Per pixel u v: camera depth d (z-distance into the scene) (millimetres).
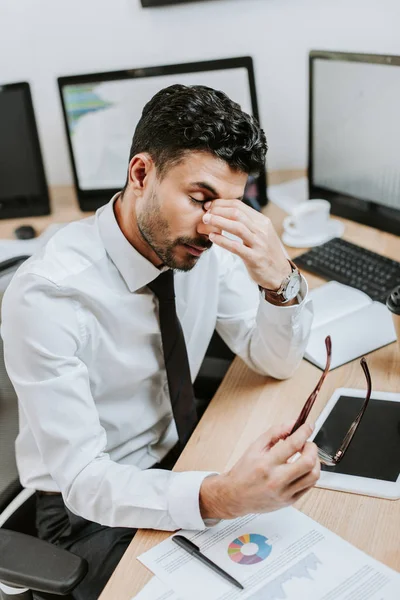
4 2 2066
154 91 1928
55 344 1146
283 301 1233
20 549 1033
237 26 1992
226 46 2033
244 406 1257
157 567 958
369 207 1783
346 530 977
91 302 1200
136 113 1951
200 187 1056
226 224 1092
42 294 1163
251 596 893
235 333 1415
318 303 1501
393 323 1407
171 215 1077
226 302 1430
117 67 2129
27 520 1372
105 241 1218
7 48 2143
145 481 1060
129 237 1205
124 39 2080
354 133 1731
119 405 1312
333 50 1811
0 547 1040
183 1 1959
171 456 1399
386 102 1617
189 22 2014
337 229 1818
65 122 1988
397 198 1698
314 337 1395
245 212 1145
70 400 1129
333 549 947
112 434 1315
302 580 907
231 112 1050
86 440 1124
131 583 942
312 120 1829
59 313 1169
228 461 1134
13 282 1182
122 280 1230
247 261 1173
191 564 956
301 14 1931
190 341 1410
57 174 2324
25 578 993
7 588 1069
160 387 1343
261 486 952
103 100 1950
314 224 1789
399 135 1617
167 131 1043
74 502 1112
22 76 2188
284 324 1246
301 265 1671
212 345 1750
